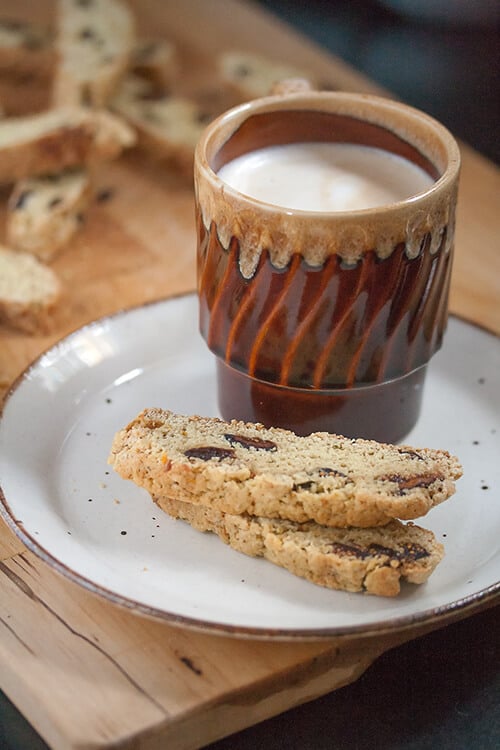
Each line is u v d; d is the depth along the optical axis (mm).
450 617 452
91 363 564
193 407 556
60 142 683
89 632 467
